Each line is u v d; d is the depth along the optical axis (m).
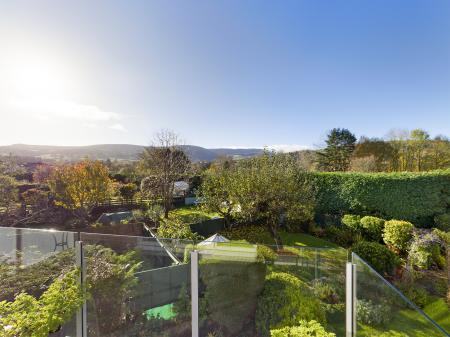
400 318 4.02
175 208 21.75
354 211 12.70
